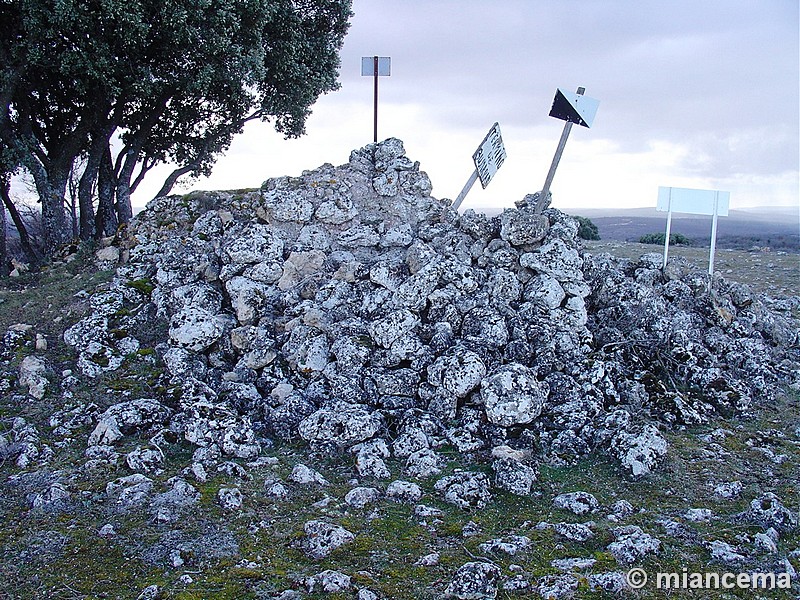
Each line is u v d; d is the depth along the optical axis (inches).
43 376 356.5
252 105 700.7
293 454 300.7
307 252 416.5
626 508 253.6
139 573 213.5
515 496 264.1
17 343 393.4
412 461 286.4
